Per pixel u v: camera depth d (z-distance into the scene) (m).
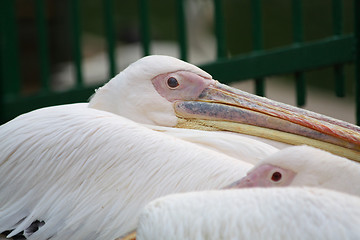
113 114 5.27
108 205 4.96
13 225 5.09
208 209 3.34
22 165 5.07
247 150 5.36
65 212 5.00
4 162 5.10
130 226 4.94
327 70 14.83
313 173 4.10
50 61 13.87
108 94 5.75
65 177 5.01
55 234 5.02
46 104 9.14
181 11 8.53
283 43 16.19
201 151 5.06
